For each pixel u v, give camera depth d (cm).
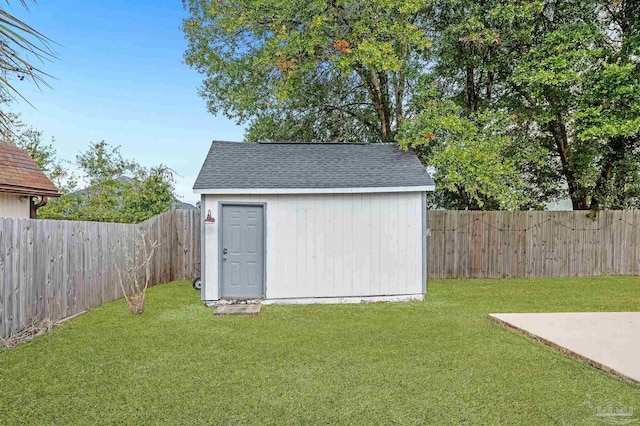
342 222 787
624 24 1089
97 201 1300
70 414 309
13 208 898
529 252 1113
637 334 510
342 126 1362
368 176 806
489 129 1055
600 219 1125
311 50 1048
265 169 822
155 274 981
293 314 670
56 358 437
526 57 1061
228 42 1279
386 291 792
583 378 383
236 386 362
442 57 1183
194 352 459
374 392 350
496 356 445
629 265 1132
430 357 442
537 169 1248
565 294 847
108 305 734
